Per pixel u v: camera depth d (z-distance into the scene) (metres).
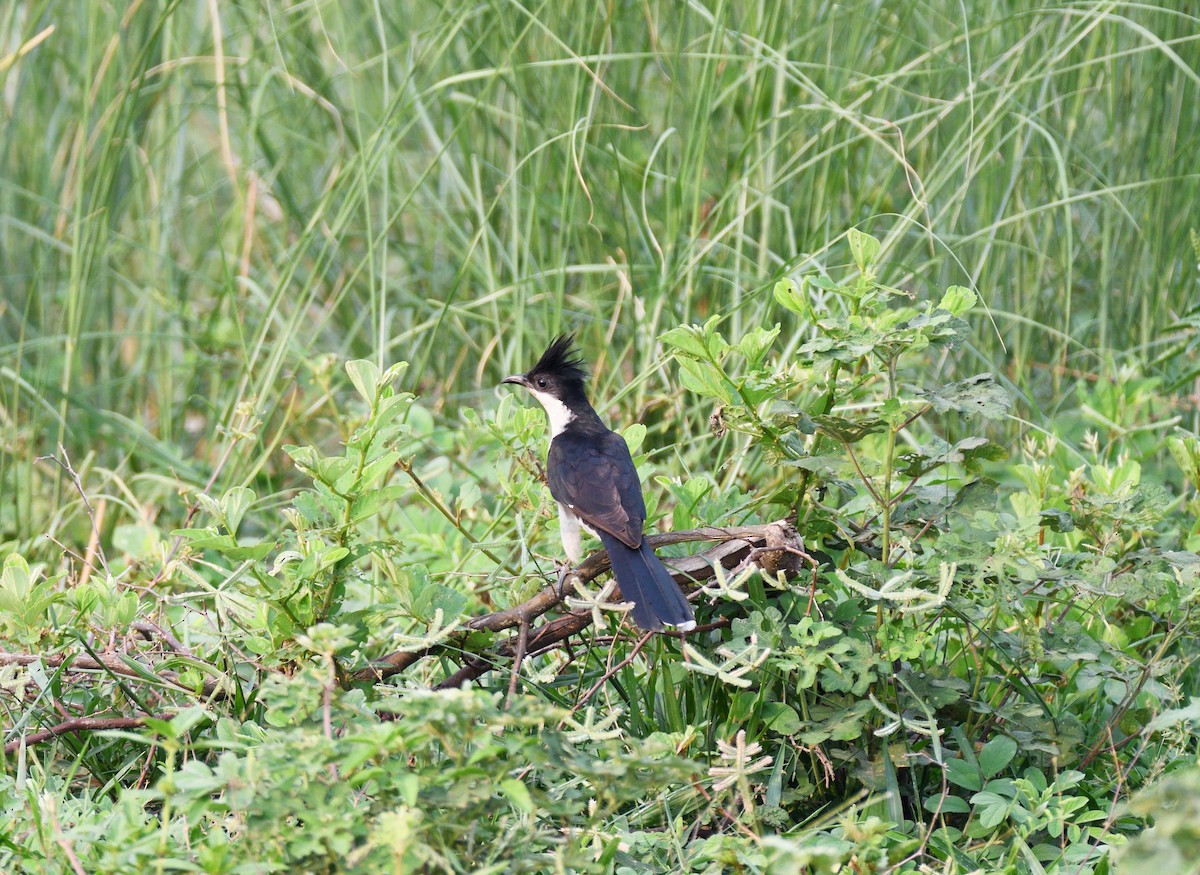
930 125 10.43
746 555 7.57
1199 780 4.55
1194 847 4.37
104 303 13.26
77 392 12.47
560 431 8.71
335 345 13.59
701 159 10.62
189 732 7.17
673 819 6.93
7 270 13.41
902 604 6.58
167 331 13.58
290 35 13.05
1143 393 10.96
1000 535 6.74
